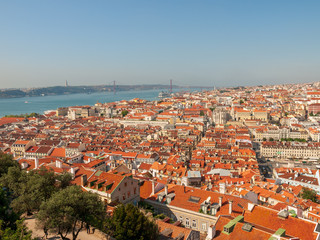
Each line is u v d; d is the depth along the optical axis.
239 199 104.56
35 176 100.12
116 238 75.12
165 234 78.06
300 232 75.75
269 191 171.12
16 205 92.44
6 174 112.50
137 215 76.12
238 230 72.75
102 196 101.50
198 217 100.50
